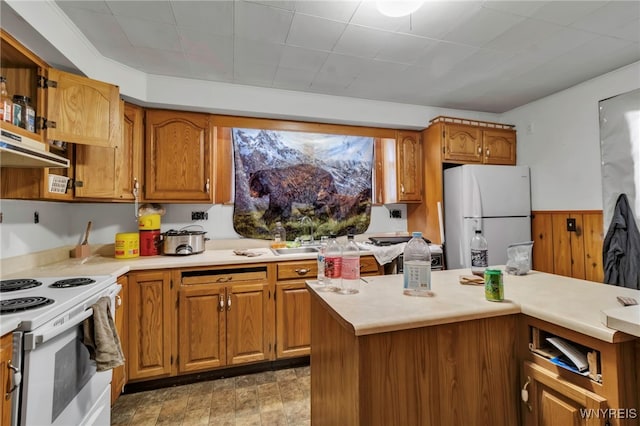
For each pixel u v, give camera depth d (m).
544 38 1.94
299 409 1.86
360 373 0.94
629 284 2.24
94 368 1.42
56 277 1.64
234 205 2.86
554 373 1.03
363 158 3.28
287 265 2.36
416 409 1.00
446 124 2.98
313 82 2.56
